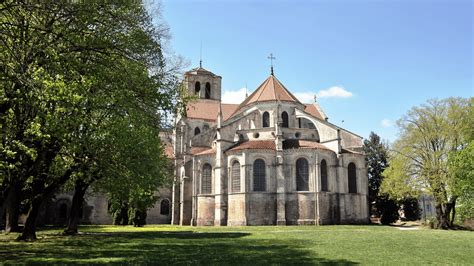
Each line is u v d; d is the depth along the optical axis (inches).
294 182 2464.3
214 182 2613.2
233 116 2979.8
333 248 1035.3
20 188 1107.3
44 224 2979.8
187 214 2824.8
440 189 2299.5
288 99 2906.0
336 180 2561.5
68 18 860.6
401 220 3604.8
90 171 1242.6
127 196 1605.6
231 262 761.6
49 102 852.6
